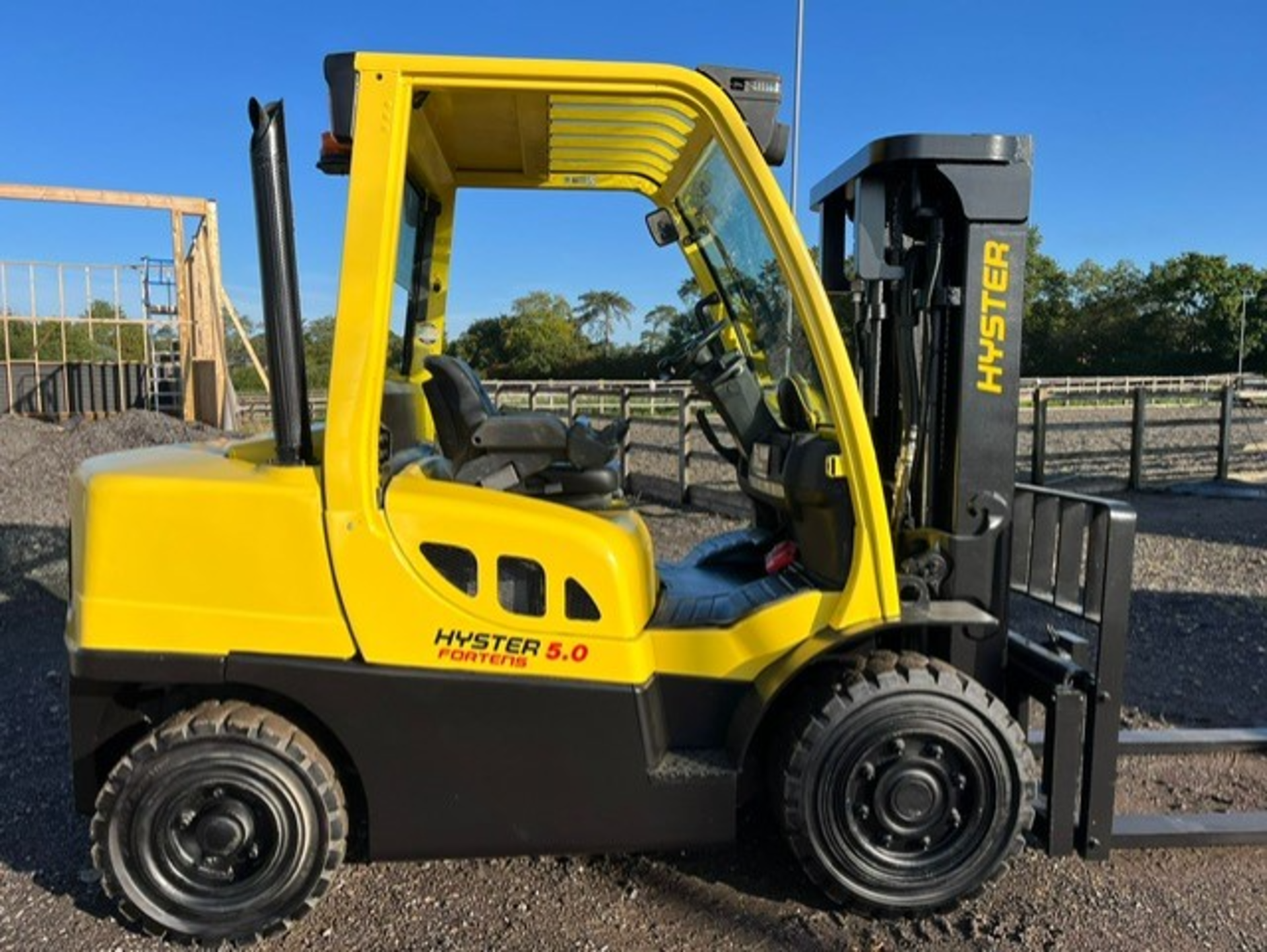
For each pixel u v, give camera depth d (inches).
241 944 100.3
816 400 111.4
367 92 92.1
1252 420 530.6
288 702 102.4
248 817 99.0
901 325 110.9
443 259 139.2
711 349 137.2
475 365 322.3
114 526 94.5
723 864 116.5
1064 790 109.3
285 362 99.1
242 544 95.2
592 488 117.2
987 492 106.6
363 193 93.0
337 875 112.2
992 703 101.3
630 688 100.0
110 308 580.7
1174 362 2459.4
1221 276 2458.2
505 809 100.5
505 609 99.0
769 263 113.0
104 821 98.1
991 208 103.3
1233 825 120.0
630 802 101.7
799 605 105.0
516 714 98.7
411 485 101.4
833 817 101.5
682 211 139.3
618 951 99.7
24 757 146.2
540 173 134.0
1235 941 100.6
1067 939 100.9
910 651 109.9
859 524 101.6
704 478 383.9
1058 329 2605.8
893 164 104.9
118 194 505.7
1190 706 170.2
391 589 96.3
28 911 106.0
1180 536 328.5
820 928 103.7
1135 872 114.1
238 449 112.0
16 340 595.2
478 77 93.4
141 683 99.3
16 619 221.3
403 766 98.7
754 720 101.0
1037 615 231.3
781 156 102.3
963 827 103.3
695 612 113.0
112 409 546.9
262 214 97.1
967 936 102.0
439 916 105.3
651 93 97.3
